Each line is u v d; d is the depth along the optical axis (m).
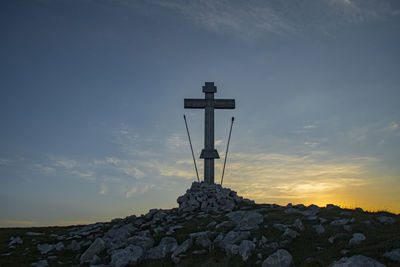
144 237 19.39
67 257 19.20
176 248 17.62
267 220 20.22
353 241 15.19
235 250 15.88
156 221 24.20
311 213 21.28
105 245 19.77
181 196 28.11
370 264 12.67
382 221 18.36
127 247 18.08
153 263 16.59
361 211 21.95
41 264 17.66
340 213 20.98
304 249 15.41
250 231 18.39
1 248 20.83
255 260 15.00
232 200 27.09
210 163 29.14
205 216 23.30
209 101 29.66
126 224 24.89
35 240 22.61
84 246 20.80
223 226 19.92
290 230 17.16
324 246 15.47
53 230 26.11
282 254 14.34
